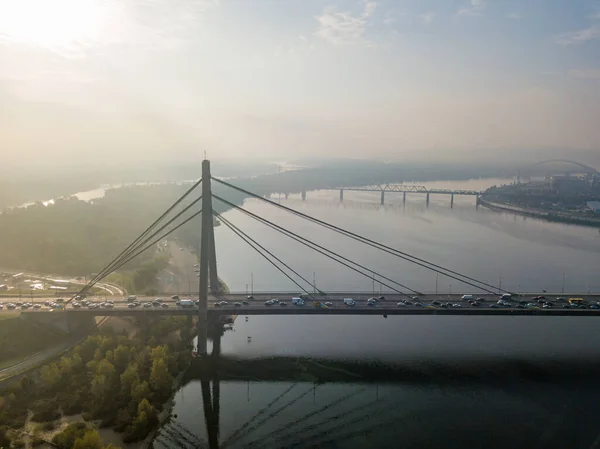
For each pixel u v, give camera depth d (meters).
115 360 165.25
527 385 169.12
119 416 142.50
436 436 140.38
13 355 172.00
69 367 160.00
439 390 166.62
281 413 152.38
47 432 134.75
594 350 197.62
